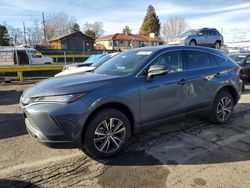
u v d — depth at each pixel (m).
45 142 3.42
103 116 3.61
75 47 54.28
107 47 62.56
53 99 3.39
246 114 6.00
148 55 4.30
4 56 17.02
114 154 3.82
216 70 5.06
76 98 3.42
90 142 3.56
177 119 4.52
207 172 3.38
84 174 3.38
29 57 17.56
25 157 3.87
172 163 3.63
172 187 3.05
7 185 3.13
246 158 3.75
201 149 4.07
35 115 3.38
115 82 3.78
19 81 14.01
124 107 3.87
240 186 3.06
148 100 4.04
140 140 4.45
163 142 4.36
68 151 4.05
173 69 4.46
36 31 70.62
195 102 4.71
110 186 3.09
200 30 18.55
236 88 5.43
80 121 3.42
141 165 3.59
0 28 57.41
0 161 3.75
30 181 3.22
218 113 5.18
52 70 16.11
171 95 4.32
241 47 30.11
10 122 5.73
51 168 3.53
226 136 4.62
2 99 8.76
